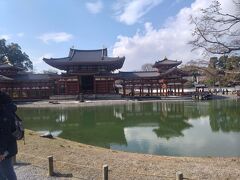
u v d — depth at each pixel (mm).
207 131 26047
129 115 41375
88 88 85312
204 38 10594
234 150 18266
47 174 9906
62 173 10000
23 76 83812
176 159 13602
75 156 12461
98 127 30453
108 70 87875
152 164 11648
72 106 56438
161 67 85562
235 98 74500
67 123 33844
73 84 81000
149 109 49094
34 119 37812
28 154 12266
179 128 28391
